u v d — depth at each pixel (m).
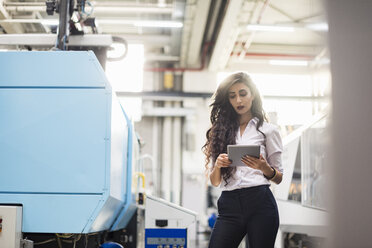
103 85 2.26
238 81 2.15
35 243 2.65
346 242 1.19
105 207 2.27
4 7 5.75
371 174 1.14
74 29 3.02
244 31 8.27
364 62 1.17
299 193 3.18
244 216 2.02
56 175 2.19
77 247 2.70
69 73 2.27
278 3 7.52
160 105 10.05
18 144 2.21
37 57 2.29
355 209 1.17
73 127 2.23
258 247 1.98
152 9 7.02
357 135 1.18
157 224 3.50
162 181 9.84
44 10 5.88
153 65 9.98
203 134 9.79
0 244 2.08
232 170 2.06
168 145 9.91
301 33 9.01
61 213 2.16
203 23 7.14
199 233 8.65
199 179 9.66
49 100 2.25
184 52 8.78
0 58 2.28
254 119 2.17
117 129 2.50
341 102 1.23
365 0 1.19
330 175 1.26
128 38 8.55
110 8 6.91
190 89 9.66
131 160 3.20
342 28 1.24
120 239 3.80
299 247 3.22
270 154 2.13
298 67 9.84
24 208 2.17
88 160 2.20
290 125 4.05
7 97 2.25
